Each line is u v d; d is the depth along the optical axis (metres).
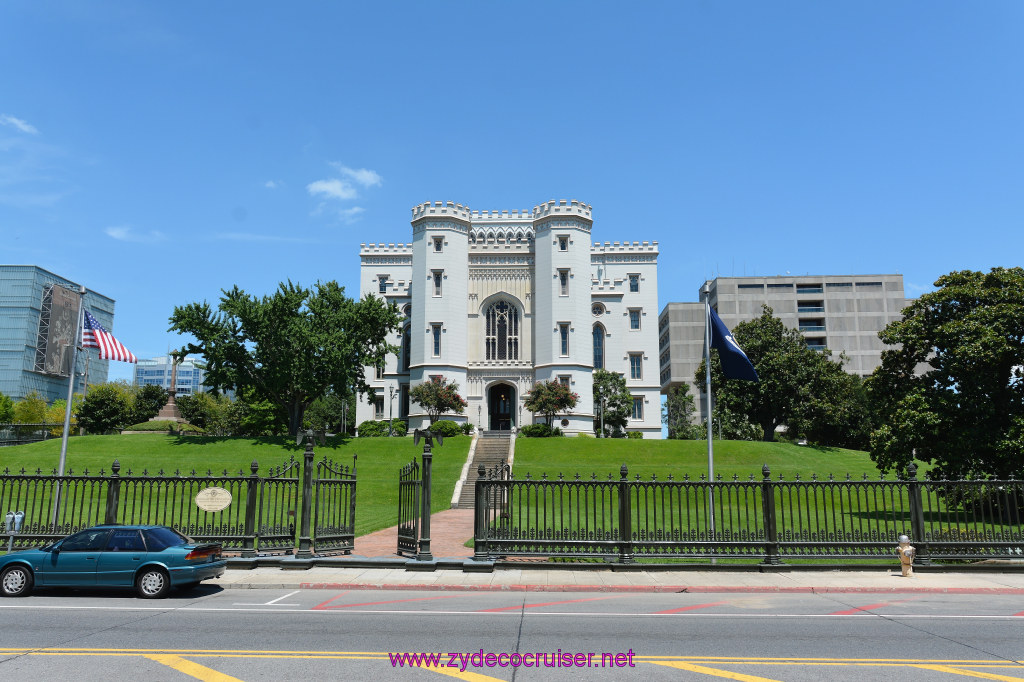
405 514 18.50
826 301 113.50
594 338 76.75
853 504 34.94
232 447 52.84
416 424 64.25
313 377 54.25
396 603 12.70
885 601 13.10
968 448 28.28
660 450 52.78
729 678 7.75
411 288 73.00
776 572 16.11
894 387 33.00
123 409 78.75
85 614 11.48
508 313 70.75
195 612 11.69
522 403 68.19
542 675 7.89
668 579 15.16
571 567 16.36
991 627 10.65
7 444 64.69
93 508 30.41
